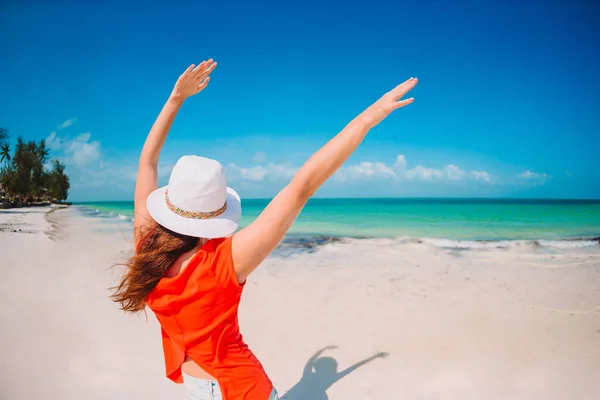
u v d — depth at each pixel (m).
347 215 29.72
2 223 19.03
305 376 3.54
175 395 3.18
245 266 1.32
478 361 3.82
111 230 17.20
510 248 10.63
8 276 6.79
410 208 47.03
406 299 5.76
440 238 13.25
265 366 3.72
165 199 1.46
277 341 4.27
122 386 3.29
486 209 40.44
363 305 5.48
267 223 1.27
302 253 9.90
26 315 4.86
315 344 4.20
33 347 3.97
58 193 89.44
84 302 5.46
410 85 1.22
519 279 7.02
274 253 9.91
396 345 4.18
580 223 19.62
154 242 1.41
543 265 8.32
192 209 1.37
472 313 5.16
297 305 5.47
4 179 56.56
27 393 3.13
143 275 1.37
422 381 3.46
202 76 1.78
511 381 3.46
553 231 15.59
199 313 1.38
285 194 1.27
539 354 3.97
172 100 1.80
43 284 6.35
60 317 4.84
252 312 5.17
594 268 8.00
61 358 3.77
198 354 1.47
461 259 9.03
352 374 3.58
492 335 4.44
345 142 1.22
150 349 4.02
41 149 67.00
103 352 3.93
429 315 5.09
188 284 1.33
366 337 4.38
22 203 57.91
